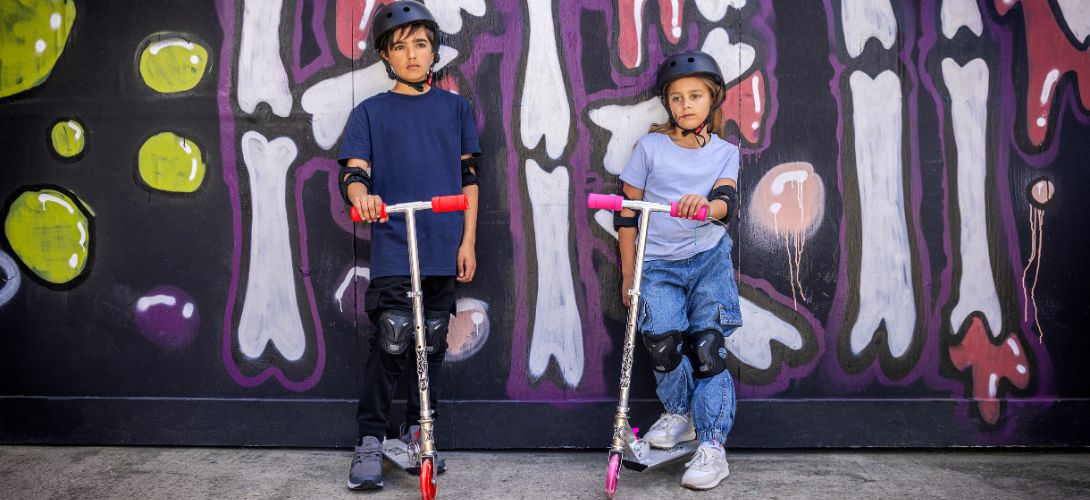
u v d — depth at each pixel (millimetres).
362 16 2865
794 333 2889
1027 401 2852
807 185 2867
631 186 2740
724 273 2666
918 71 2848
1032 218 2852
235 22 2875
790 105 2859
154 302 2918
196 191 2900
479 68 2871
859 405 2867
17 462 2770
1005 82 2838
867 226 2871
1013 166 2850
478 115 2877
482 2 2861
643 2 2852
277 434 2908
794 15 2850
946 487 2551
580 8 2861
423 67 2656
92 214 2910
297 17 2871
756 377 2896
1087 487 2545
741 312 2885
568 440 2898
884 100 2854
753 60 2852
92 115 2893
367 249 2895
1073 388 2865
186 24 2877
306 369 2916
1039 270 2854
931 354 2879
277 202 2900
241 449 2912
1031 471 2693
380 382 2594
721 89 2701
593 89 2869
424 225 2613
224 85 2881
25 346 2936
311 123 2883
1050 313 2859
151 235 2912
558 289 2902
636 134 2873
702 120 2664
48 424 2920
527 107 2873
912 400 2863
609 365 2910
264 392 2922
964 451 2902
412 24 2602
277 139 2891
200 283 2912
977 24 2832
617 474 2408
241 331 2912
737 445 2883
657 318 2609
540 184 2887
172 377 2930
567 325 2906
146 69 2885
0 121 2904
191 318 2916
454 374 2918
